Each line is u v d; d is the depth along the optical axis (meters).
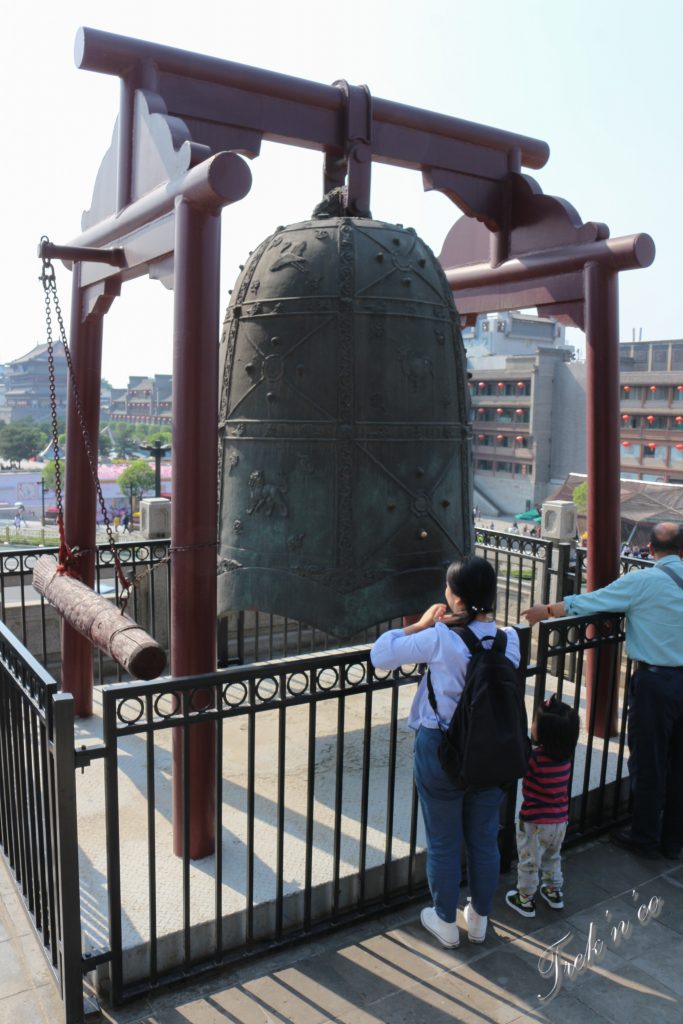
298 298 3.71
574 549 6.31
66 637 5.02
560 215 5.11
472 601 2.99
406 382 3.76
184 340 3.48
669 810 3.94
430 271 3.99
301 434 3.67
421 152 4.96
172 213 3.61
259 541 3.75
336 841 3.19
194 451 3.51
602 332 4.89
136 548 5.78
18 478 64.56
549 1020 2.79
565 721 3.33
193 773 3.46
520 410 54.53
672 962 3.13
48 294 4.05
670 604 3.77
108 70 4.01
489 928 3.32
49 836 2.79
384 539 3.67
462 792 3.05
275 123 4.31
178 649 3.57
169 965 2.97
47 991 2.90
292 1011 2.81
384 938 3.24
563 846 4.01
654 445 46.81
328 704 5.52
